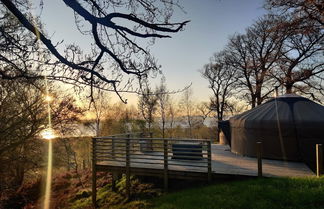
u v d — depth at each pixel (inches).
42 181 528.4
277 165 344.2
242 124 426.0
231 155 427.5
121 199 347.6
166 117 1317.7
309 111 392.8
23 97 268.8
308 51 693.9
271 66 788.6
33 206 422.3
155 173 335.0
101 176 520.7
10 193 402.6
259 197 230.8
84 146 781.9
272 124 385.1
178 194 293.1
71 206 389.1
